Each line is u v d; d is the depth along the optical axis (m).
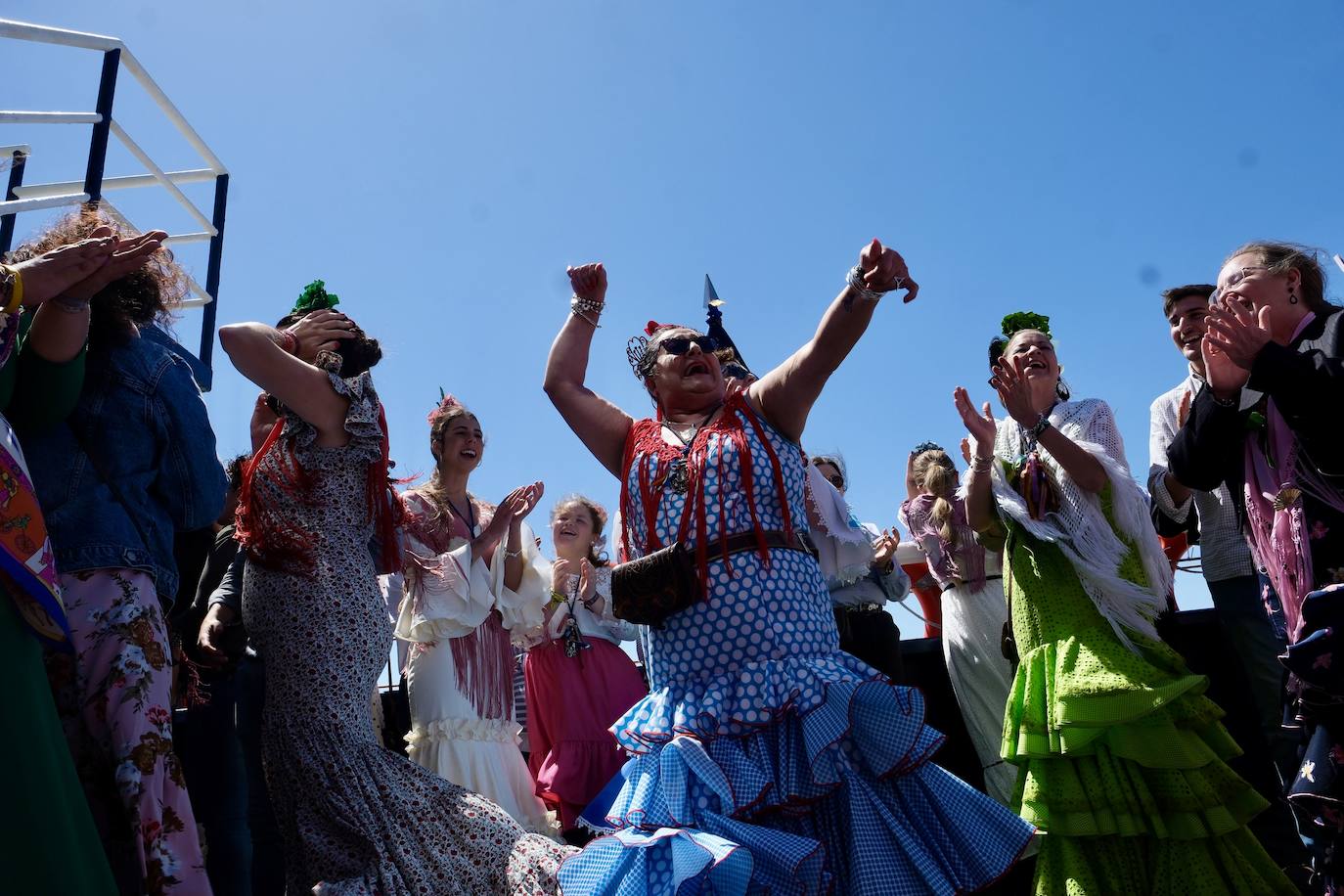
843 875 2.62
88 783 2.58
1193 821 3.24
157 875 2.47
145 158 4.44
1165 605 3.65
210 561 4.31
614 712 4.74
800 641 2.78
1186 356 4.29
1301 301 3.16
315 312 3.63
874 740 2.69
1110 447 3.79
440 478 4.76
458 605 4.25
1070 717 3.35
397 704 4.85
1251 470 2.99
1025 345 4.11
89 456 2.77
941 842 2.66
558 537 5.23
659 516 2.96
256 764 3.85
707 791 2.63
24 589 2.19
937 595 5.86
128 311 2.92
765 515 2.91
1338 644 2.60
